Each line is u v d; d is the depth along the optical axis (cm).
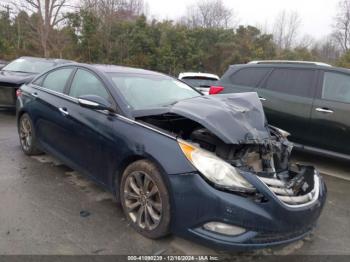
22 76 845
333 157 569
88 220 349
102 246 306
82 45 2656
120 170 348
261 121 352
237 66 685
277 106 601
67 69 477
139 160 324
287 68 612
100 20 2706
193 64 2883
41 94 492
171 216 298
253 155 318
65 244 305
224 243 271
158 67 2759
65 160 439
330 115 548
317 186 326
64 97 446
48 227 331
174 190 289
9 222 336
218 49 3000
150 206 317
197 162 286
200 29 2991
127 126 344
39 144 501
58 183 436
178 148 299
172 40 2820
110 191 368
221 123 312
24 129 537
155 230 311
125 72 439
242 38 3120
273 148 331
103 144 362
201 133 333
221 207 271
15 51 2889
